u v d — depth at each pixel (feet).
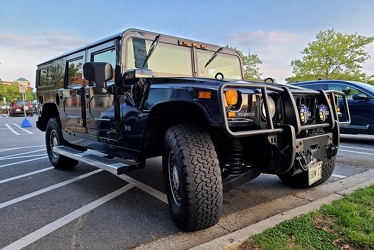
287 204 9.35
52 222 8.54
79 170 15.21
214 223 7.46
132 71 8.89
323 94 8.80
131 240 7.32
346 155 17.34
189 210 7.07
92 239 7.43
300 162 7.63
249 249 6.24
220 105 6.40
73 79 13.46
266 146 7.56
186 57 11.48
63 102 14.21
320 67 62.39
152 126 8.72
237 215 8.57
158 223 8.32
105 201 10.29
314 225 7.18
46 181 13.12
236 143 7.96
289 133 7.29
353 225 7.07
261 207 9.18
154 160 17.44
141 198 10.56
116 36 10.09
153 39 10.63
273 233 6.80
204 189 7.04
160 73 10.57
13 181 13.19
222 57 12.81
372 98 20.77
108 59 10.62
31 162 17.62
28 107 81.56
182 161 7.14
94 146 11.90
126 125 9.59
